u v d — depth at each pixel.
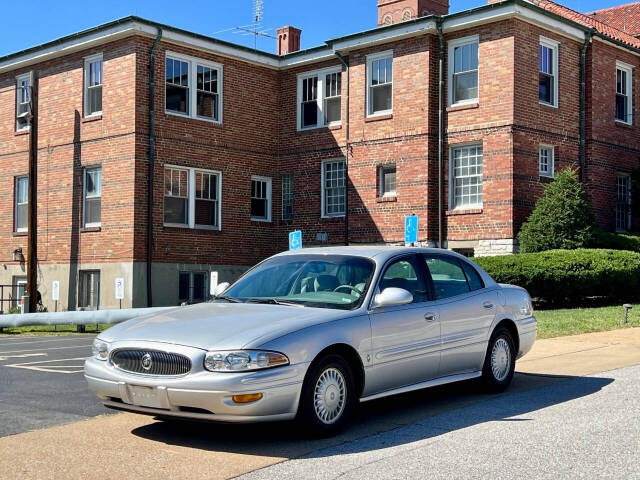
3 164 25.56
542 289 18.16
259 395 6.05
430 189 21.94
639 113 24.94
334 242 24.31
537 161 21.34
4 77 25.66
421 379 7.68
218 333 6.34
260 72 25.38
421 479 5.30
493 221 20.88
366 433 6.78
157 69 22.25
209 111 23.83
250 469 5.64
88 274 22.83
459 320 8.10
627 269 18.77
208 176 23.77
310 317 6.70
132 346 6.41
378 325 7.12
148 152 21.91
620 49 24.08
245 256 24.67
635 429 6.66
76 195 23.14
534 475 5.36
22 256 24.70
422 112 22.09
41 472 5.61
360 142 23.58
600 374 9.74
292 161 25.56
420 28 22.02
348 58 24.02
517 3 20.48
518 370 10.28
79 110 23.16
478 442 6.30
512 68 20.67
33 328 20.56
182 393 6.07
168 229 22.36
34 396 8.64
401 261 7.86
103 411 7.80
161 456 6.04
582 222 19.86
